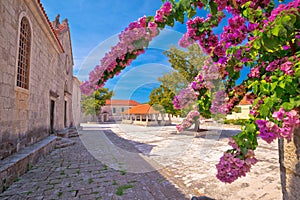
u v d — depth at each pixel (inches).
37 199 106.8
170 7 68.4
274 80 43.1
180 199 107.3
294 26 40.0
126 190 119.3
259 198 104.0
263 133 39.3
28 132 202.7
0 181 114.5
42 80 255.6
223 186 123.0
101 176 146.0
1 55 140.9
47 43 280.8
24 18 192.9
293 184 58.8
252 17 57.2
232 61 61.2
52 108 327.9
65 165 178.1
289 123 35.3
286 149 62.7
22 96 183.9
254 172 148.7
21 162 147.9
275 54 53.2
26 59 203.2
